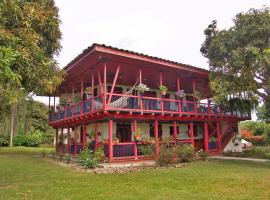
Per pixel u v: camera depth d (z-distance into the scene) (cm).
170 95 2555
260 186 929
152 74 1986
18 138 3906
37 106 4544
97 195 805
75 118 1923
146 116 1723
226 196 788
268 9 1557
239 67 1567
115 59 1599
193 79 2109
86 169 1388
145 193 828
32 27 1017
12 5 889
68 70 1822
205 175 1162
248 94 1745
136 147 1670
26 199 759
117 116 1586
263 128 3634
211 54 1753
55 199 759
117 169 1359
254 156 2017
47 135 4462
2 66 605
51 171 1345
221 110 2180
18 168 1464
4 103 1798
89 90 1870
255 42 1502
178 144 1820
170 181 1034
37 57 966
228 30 1672
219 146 2217
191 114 1947
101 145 1684
